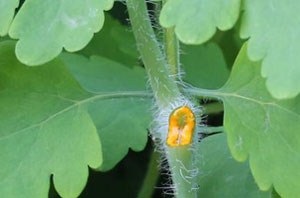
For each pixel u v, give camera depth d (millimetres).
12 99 284
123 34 401
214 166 312
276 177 264
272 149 266
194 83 384
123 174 421
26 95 284
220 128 332
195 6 235
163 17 235
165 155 298
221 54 388
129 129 335
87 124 279
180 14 235
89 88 359
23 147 279
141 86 363
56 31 246
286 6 235
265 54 233
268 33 234
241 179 309
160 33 302
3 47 282
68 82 285
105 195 416
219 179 310
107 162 329
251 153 266
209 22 234
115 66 370
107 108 339
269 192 304
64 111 283
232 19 234
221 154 314
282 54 232
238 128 270
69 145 278
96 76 365
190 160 284
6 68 284
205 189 309
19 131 281
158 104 287
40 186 275
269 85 230
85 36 243
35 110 283
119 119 337
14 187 275
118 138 333
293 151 266
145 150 420
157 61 282
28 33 248
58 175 274
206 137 320
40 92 284
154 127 297
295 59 230
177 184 287
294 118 268
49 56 244
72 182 272
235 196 307
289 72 230
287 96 229
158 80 284
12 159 278
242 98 275
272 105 270
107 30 400
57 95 284
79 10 245
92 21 244
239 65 275
